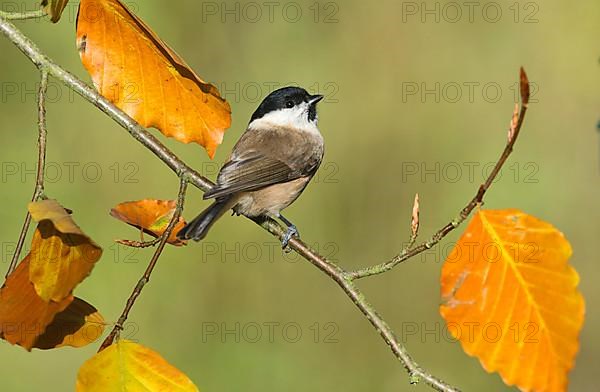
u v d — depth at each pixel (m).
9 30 5.31
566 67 14.00
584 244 13.52
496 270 3.89
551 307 3.84
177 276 12.47
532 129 13.94
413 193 13.54
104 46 5.09
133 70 5.14
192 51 13.45
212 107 5.25
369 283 13.20
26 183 12.35
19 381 11.66
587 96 13.94
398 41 13.83
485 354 3.83
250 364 12.43
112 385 3.79
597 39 13.98
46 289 3.69
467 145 13.70
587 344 13.30
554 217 13.58
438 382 4.79
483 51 14.00
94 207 12.48
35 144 12.59
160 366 3.85
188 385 3.83
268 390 12.33
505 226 3.92
